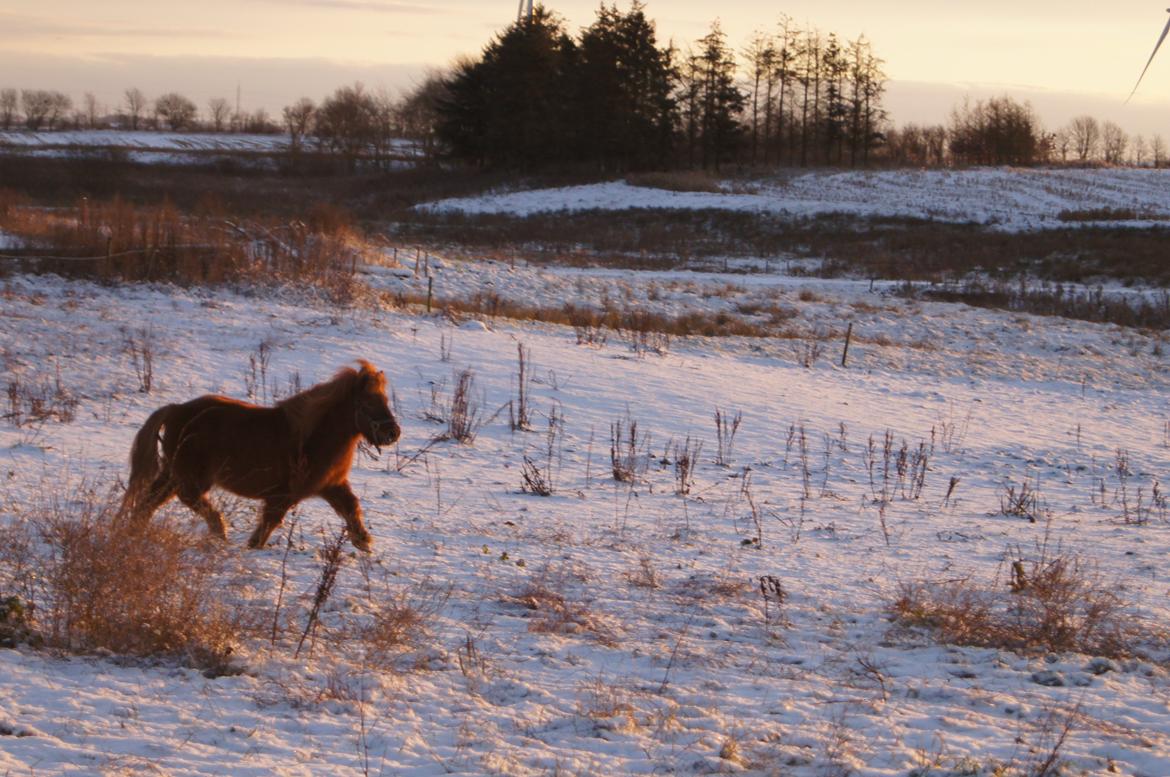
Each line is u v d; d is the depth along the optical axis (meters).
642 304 35.00
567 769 5.07
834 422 20.28
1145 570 10.95
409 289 31.66
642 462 15.87
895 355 29.41
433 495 12.73
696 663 7.09
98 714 5.36
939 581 9.77
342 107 115.31
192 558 7.94
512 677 6.52
